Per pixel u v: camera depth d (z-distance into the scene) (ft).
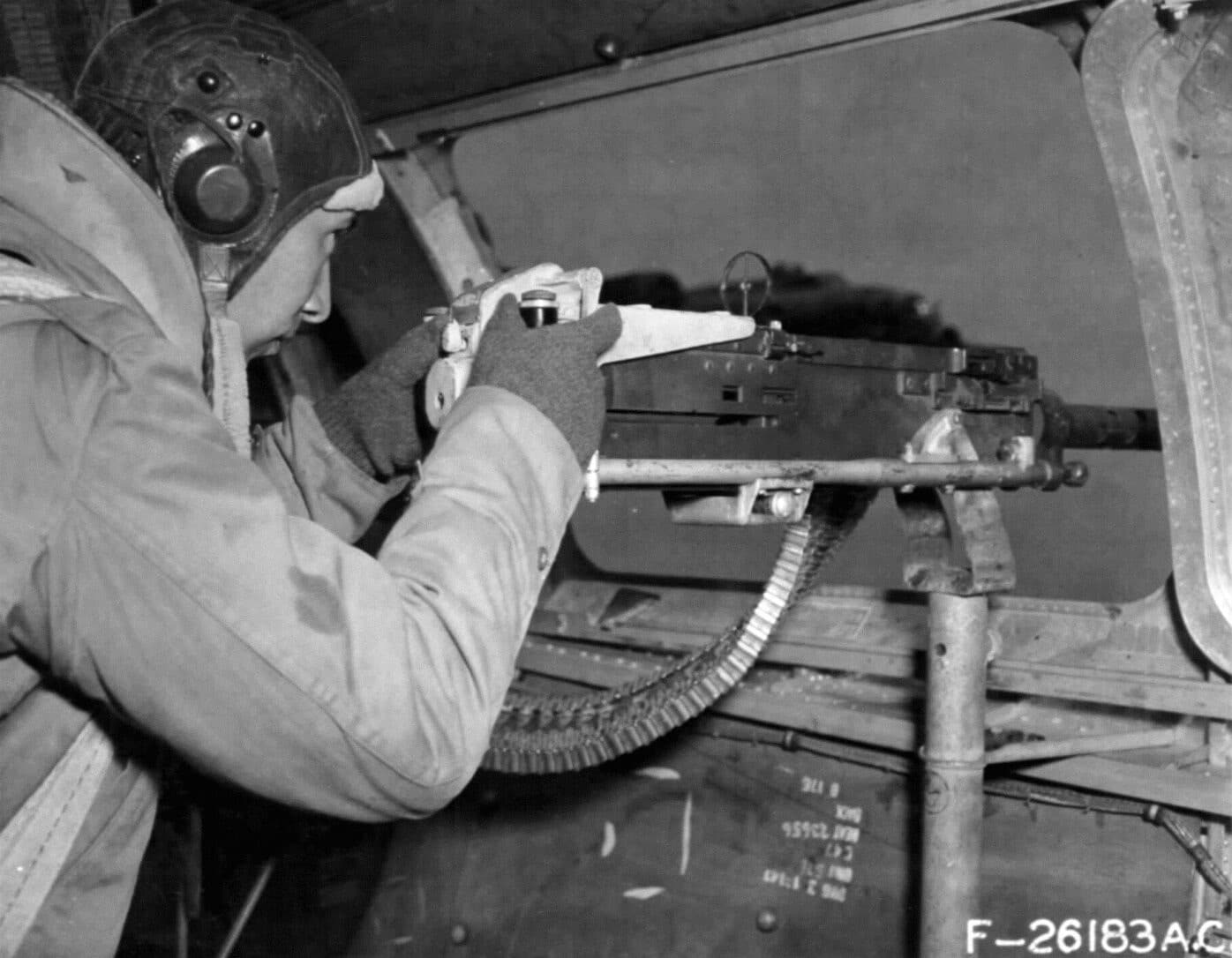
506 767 5.64
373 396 4.06
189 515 2.64
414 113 7.25
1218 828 5.01
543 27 6.16
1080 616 5.80
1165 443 5.21
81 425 2.65
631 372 3.88
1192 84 4.87
